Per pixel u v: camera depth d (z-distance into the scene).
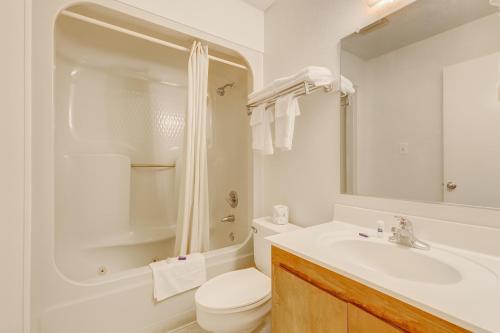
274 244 0.96
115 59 2.00
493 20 0.81
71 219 1.70
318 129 1.42
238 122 2.24
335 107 1.32
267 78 1.88
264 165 1.89
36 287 1.06
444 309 0.50
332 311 0.74
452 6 0.90
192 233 1.56
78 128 1.88
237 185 2.22
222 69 2.36
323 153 1.39
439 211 0.93
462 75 0.88
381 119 1.12
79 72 1.89
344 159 1.28
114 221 1.88
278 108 1.42
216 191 2.44
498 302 0.53
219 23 1.68
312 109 1.46
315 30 1.45
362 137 1.20
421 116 0.99
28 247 1.02
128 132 2.12
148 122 2.23
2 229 0.98
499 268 0.70
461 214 0.87
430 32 0.96
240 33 1.79
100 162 1.83
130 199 2.11
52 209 1.10
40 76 1.09
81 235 1.74
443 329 0.50
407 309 0.56
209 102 2.51
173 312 1.38
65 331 1.11
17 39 1.02
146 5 1.40
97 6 1.29
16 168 1.01
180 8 1.52
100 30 1.73
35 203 1.07
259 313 1.11
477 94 0.84
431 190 0.96
